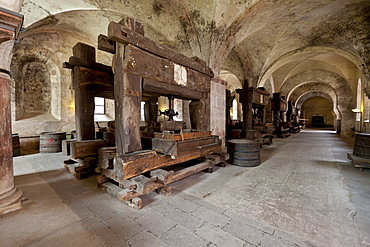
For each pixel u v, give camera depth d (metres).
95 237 1.64
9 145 2.26
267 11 5.10
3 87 2.16
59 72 7.62
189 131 3.56
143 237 1.65
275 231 1.74
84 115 3.66
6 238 1.62
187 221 1.91
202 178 3.32
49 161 4.70
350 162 4.52
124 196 2.18
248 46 7.96
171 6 4.96
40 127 7.07
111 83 3.89
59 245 1.54
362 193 2.64
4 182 2.19
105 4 4.93
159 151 2.72
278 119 10.34
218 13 4.74
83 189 2.81
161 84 2.82
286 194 2.62
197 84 3.58
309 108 24.09
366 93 6.45
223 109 6.18
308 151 6.04
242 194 2.62
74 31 7.32
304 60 11.41
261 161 4.66
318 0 4.91
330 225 1.83
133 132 2.43
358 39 6.20
